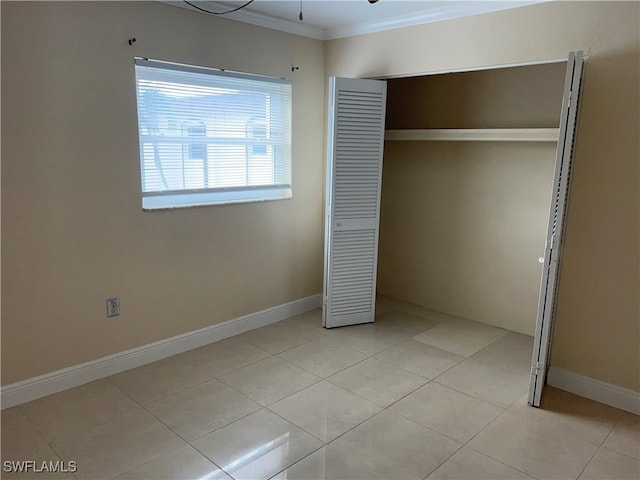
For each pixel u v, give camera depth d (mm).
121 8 2711
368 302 3938
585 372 2822
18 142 2441
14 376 2600
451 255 4156
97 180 2756
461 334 3764
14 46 2363
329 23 3580
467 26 3041
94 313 2861
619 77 2506
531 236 3660
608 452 2305
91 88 2656
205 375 3006
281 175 3818
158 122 3018
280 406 2658
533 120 3535
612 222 2621
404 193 4395
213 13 3141
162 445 2293
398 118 4328
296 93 3779
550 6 2688
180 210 3178
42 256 2607
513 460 2229
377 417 2566
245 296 3697
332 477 2094
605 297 2695
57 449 2250
